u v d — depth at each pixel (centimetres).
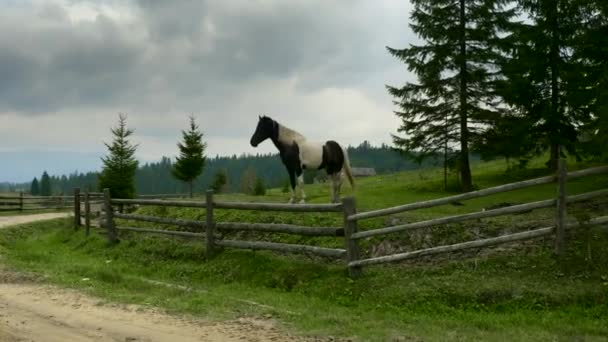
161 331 716
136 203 1519
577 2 1659
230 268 1191
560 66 1800
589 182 1805
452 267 986
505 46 1928
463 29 1933
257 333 709
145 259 1385
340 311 873
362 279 1002
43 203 3494
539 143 1900
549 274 909
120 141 3247
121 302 901
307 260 1170
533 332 726
